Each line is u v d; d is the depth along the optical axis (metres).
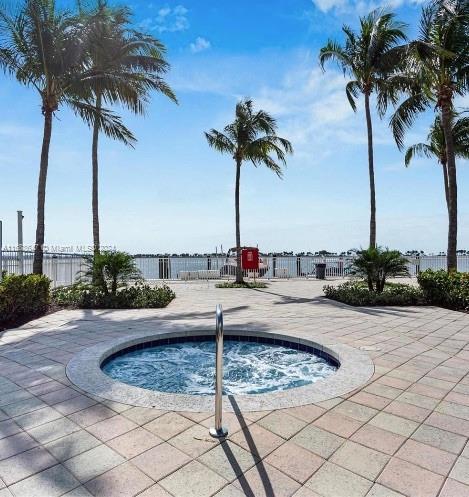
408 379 3.65
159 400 3.11
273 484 1.99
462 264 18.36
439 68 10.57
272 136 14.56
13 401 3.10
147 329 6.02
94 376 3.69
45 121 9.65
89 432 2.57
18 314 6.91
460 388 3.42
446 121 10.65
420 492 1.93
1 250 8.53
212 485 1.98
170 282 15.69
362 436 2.52
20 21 8.85
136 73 11.32
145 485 1.97
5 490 1.93
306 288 13.19
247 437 2.50
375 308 8.31
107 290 9.11
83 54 9.73
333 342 5.09
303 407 2.99
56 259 11.17
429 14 10.51
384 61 12.56
